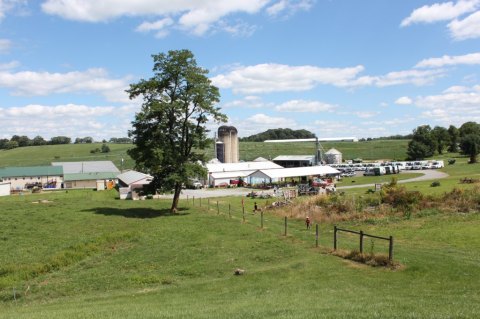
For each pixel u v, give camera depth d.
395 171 133.25
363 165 156.75
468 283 19.88
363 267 24.20
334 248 28.77
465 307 14.91
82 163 129.12
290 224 44.34
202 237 36.19
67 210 52.84
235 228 39.97
